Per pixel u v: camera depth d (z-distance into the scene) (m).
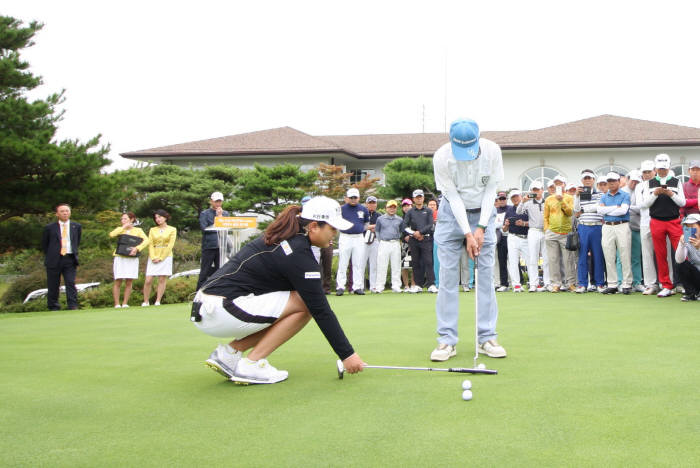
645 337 4.91
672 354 4.15
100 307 10.69
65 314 8.30
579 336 5.04
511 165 27.34
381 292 11.53
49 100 16.80
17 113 15.48
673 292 8.87
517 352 4.39
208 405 3.11
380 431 2.58
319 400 3.15
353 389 3.38
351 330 5.74
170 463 2.27
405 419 2.75
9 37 16.45
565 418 2.69
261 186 24.38
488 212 4.34
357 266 11.20
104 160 16.14
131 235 10.12
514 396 3.09
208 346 5.09
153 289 11.47
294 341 5.14
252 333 3.63
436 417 2.76
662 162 8.23
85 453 2.40
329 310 3.52
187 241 24.39
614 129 27.25
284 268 3.49
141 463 2.28
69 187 15.97
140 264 16.08
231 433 2.62
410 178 23.61
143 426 2.76
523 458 2.21
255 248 3.58
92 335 5.82
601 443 2.35
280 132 31.05
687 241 7.73
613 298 8.52
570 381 3.39
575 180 26.89
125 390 3.47
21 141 14.83
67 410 3.05
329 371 3.90
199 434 2.62
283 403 3.11
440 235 4.46
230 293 3.50
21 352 4.81
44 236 10.04
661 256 8.47
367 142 31.62
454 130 4.18
